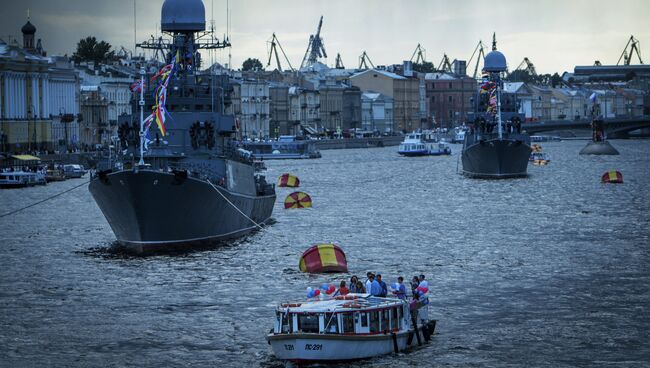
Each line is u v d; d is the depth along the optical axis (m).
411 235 109.62
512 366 60.94
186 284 81.62
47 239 108.25
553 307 73.69
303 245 101.00
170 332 67.94
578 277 84.00
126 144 105.94
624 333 67.12
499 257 93.81
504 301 75.50
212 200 98.12
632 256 93.69
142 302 75.94
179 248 97.75
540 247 99.75
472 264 90.19
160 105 95.56
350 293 64.56
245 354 63.25
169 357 62.94
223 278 83.81
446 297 76.94
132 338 66.81
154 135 105.25
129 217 95.56
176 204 94.94
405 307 63.22
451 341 65.19
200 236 99.62
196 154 104.50
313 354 59.19
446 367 60.44
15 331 68.62
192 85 108.25
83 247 101.75
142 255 94.81
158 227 96.00
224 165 104.00
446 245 101.81
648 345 64.75
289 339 59.22
